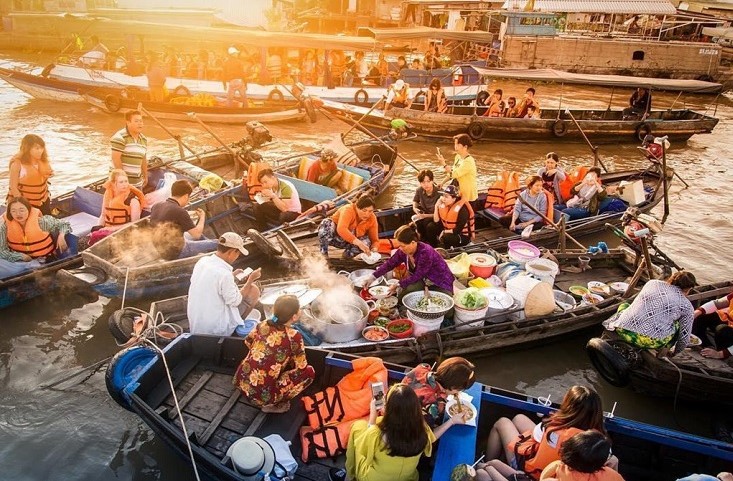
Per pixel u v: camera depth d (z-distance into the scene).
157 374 4.64
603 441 3.20
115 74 17.25
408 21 34.97
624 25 33.84
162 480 4.65
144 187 8.72
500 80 28.95
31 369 5.83
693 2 36.88
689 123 16.67
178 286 6.61
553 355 6.56
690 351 5.95
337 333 5.58
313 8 40.72
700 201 12.36
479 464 4.05
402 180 13.16
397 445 3.44
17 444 4.88
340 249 7.64
